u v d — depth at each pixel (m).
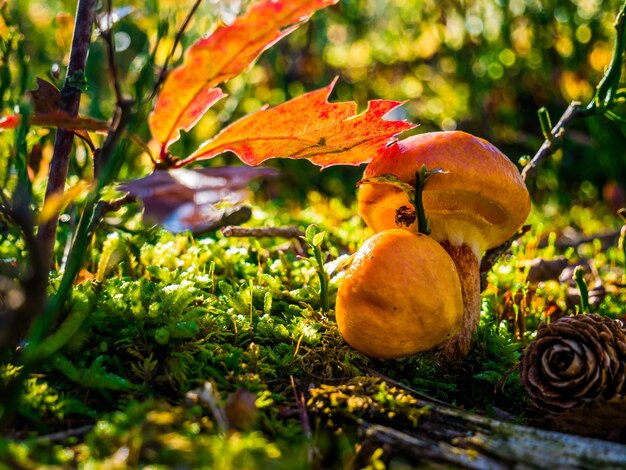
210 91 0.28
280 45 0.80
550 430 0.28
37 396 0.26
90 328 0.29
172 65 0.32
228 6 0.35
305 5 0.26
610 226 0.63
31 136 0.36
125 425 0.24
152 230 0.35
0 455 0.23
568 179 0.77
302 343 0.31
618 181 0.68
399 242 0.29
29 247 0.23
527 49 0.75
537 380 0.29
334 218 0.55
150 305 0.30
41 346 0.26
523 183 0.32
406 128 0.30
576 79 0.72
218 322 0.31
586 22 0.70
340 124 0.29
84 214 0.27
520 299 0.38
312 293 0.34
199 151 0.29
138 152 0.41
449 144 0.31
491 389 0.31
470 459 0.25
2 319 0.24
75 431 0.25
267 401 0.27
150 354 0.28
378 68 0.87
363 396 0.28
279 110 0.28
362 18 0.86
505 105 0.79
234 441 0.24
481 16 0.77
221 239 0.42
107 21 0.27
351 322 0.30
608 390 0.28
